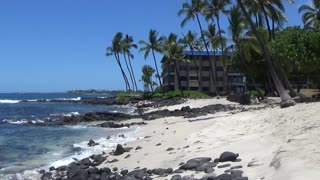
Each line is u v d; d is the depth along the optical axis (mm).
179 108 52156
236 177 9375
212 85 113000
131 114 50156
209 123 23156
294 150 10164
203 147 15039
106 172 13656
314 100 33406
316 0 59844
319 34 44906
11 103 105562
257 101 48406
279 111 22297
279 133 14164
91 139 24672
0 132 31109
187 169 11773
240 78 108750
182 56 91000
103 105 89438
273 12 47719
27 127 36125
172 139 19266
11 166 16188
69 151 20172
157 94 92625
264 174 9336
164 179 11047
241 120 21266
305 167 8500
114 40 103750
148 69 128375
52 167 15555
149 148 17812
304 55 44969
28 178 13992
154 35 91250
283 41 46594
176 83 112875
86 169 14531
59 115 53250
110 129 32062
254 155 11859
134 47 104812
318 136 11562
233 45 57875
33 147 21891
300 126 14359
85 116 42969
